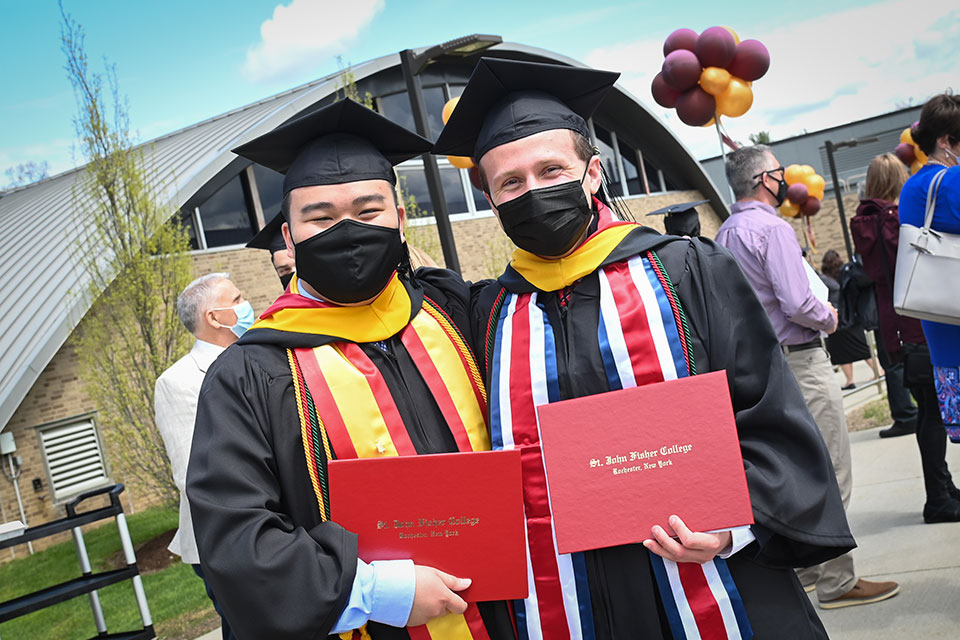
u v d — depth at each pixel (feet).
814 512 6.11
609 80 7.08
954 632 10.77
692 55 17.07
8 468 36.01
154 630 17.35
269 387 6.50
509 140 6.71
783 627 6.25
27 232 49.26
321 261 6.54
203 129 60.70
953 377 11.10
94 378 31.53
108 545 31.30
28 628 21.89
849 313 22.02
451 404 6.81
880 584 12.44
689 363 6.37
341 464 5.96
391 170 7.09
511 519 6.03
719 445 5.93
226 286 12.55
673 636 6.26
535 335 6.72
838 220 92.63
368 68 50.80
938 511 14.94
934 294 10.49
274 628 5.62
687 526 5.91
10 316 39.32
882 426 24.20
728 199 104.83
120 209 31.99
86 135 31.27
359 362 6.70
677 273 6.62
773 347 6.47
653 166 77.46
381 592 5.82
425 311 7.25
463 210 55.11
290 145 7.16
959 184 10.39
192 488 6.08
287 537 5.88
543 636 6.47
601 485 6.01
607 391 6.40
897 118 109.40
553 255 6.80
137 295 30.58
